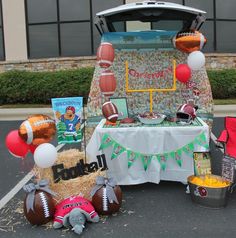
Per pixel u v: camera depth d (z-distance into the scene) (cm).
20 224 347
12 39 1292
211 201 367
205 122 460
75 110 428
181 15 461
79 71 1168
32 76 1187
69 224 334
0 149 660
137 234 319
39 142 343
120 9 432
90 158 411
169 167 422
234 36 1366
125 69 490
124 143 414
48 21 1327
